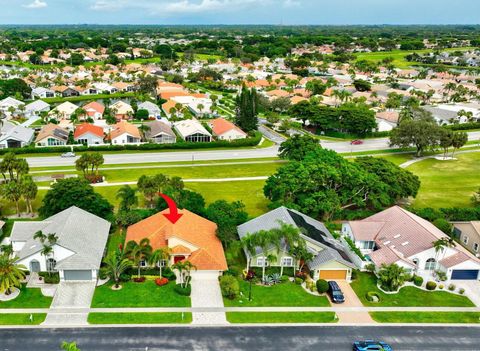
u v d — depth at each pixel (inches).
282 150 4913.9
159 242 2684.5
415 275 2652.6
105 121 6274.6
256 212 3558.1
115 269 2436.0
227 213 3117.6
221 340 2058.3
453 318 2305.6
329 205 3235.7
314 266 2596.0
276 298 2402.8
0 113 6402.6
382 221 3122.5
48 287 2416.3
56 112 6614.2
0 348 1948.8
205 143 5418.3
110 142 5369.1
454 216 3417.8
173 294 2394.2
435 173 4751.5
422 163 5093.5
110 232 3065.9
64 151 5068.9
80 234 2677.2
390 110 7559.1
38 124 6402.6
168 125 6190.9
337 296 2386.8
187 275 2524.6
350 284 2578.7
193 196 3243.1
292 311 2298.2
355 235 2972.4
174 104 7431.1
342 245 2965.1
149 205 3599.9
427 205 3878.0
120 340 2032.5
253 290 2465.6
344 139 6127.0
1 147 5068.9
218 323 2178.9
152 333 2086.6
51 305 2265.0
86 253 2534.5
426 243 2753.4
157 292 2405.3
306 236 2696.9
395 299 2450.8
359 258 2748.5
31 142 5364.2
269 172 4569.4
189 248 2655.0
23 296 2330.2
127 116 6845.5
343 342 2082.9
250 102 6131.9
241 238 2706.7
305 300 2399.1
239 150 5398.6
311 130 6589.6
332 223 3284.9
